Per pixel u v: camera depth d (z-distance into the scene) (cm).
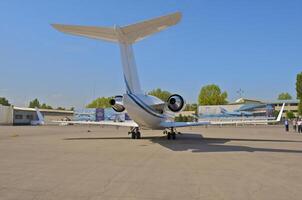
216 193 610
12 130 3891
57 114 9750
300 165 979
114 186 667
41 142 1914
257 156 1213
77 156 1191
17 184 684
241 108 7344
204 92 9594
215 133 3378
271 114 7162
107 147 1567
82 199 561
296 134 3139
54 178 753
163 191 624
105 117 7406
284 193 613
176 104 2011
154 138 2331
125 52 1639
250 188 655
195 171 859
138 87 1836
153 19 1372
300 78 7962
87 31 1528
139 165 965
